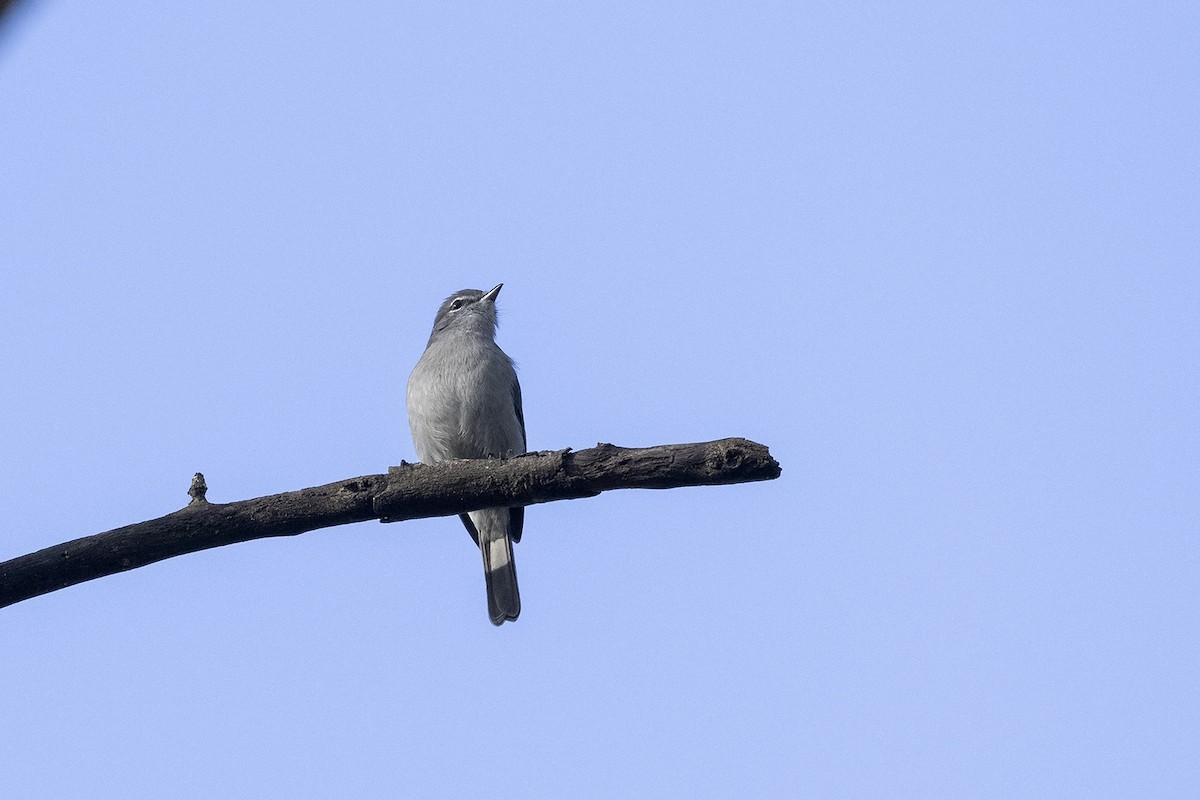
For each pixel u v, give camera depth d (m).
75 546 11.39
